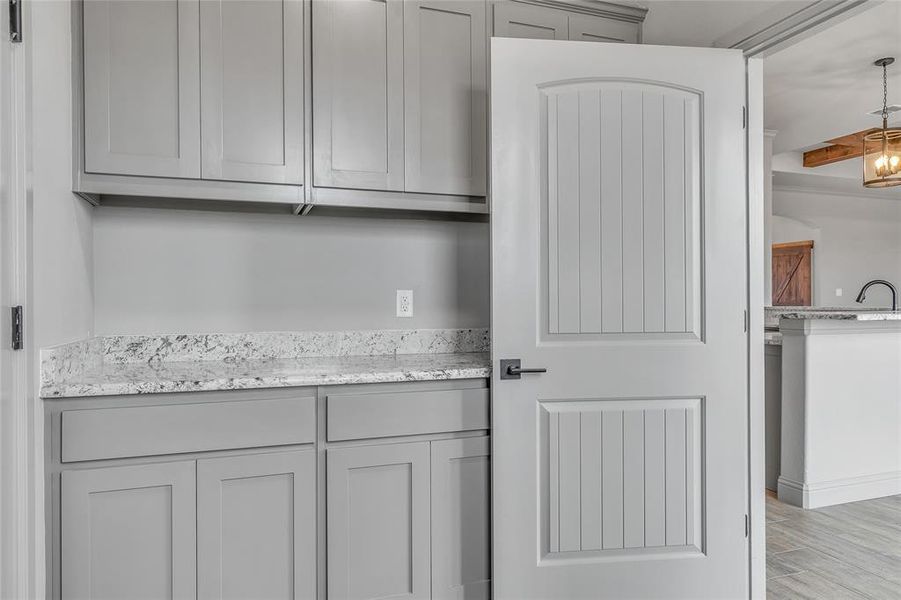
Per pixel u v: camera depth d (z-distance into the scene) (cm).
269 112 185
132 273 202
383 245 231
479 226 242
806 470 312
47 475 150
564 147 190
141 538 156
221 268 212
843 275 758
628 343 192
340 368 189
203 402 162
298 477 169
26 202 138
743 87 200
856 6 169
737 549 197
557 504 188
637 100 192
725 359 197
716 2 212
